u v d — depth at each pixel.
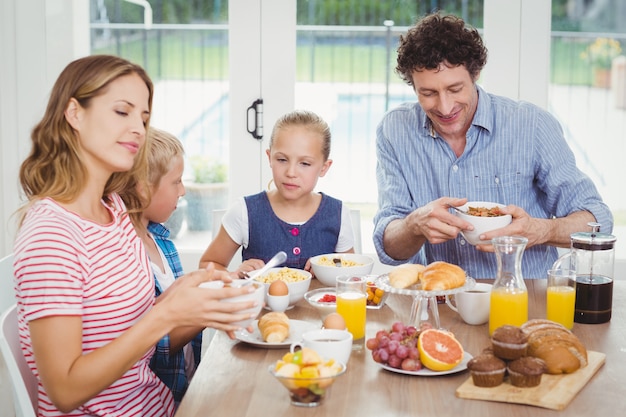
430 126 2.20
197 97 3.20
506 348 1.30
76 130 1.43
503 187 2.18
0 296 1.64
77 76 1.41
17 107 3.11
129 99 1.43
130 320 1.46
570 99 3.08
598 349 1.52
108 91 1.41
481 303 1.66
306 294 1.73
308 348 1.31
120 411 1.47
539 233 1.90
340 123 3.17
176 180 2.03
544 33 3.00
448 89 1.95
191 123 3.21
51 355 1.29
